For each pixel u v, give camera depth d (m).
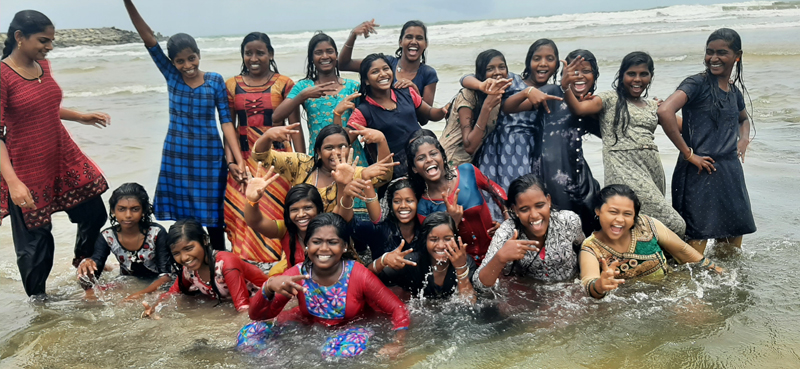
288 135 4.94
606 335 3.77
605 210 4.46
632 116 5.20
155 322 4.35
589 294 4.36
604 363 3.43
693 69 14.30
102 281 5.29
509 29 34.31
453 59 20.44
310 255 4.06
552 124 5.43
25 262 4.73
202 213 5.59
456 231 4.43
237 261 4.71
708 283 4.52
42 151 4.78
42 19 4.52
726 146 5.10
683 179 5.28
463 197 4.86
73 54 37.84
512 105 5.37
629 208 4.40
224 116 5.57
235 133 5.63
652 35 25.30
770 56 15.48
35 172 4.75
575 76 5.08
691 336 3.70
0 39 36.78
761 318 3.89
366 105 5.52
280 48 32.25
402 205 4.67
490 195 5.34
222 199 5.64
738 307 4.07
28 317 4.49
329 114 5.76
